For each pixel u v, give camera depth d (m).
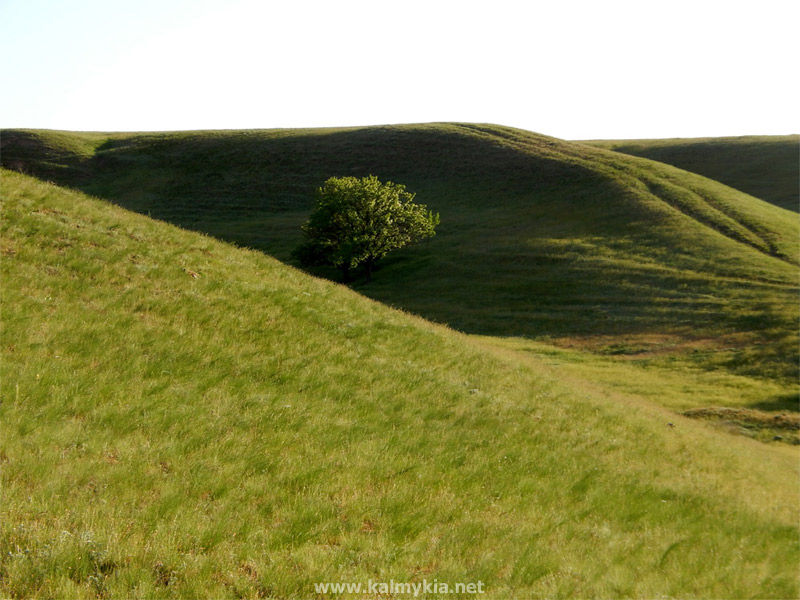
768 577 10.96
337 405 14.37
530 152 121.62
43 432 9.36
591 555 9.88
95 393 11.21
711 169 136.00
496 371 22.50
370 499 9.79
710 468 19.03
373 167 121.88
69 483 8.10
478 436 14.88
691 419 33.47
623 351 51.69
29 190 22.19
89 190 114.38
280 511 8.77
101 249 19.70
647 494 14.02
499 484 12.06
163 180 118.44
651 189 98.19
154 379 12.77
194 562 7.04
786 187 118.31
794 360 45.88
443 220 97.62
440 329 27.86
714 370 46.16
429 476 11.49
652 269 69.62
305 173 121.38
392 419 14.49
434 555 8.66
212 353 15.25
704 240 75.69
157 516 7.76
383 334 22.09
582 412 20.78
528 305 65.19
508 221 93.12
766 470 22.22
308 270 85.69
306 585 7.15
